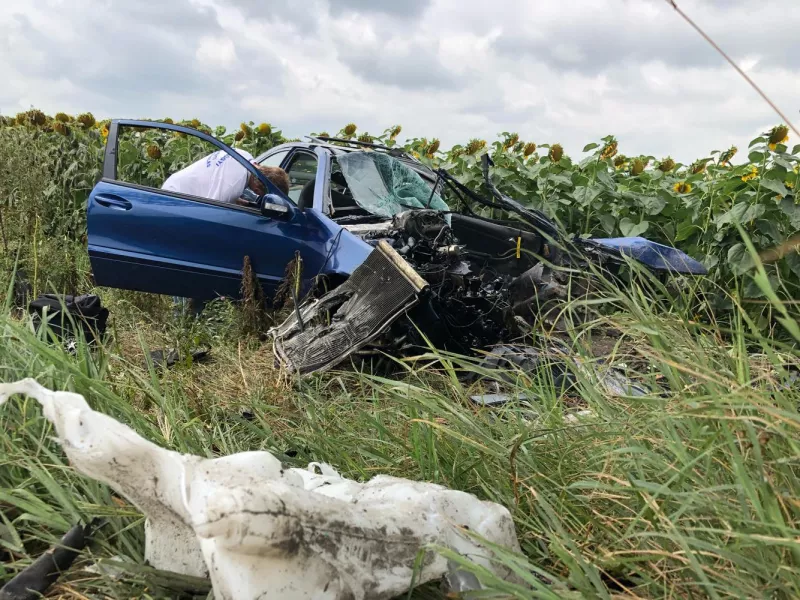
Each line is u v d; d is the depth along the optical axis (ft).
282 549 4.25
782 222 20.88
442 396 8.93
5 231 21.15
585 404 9.28
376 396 10.19
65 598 5.42
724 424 5.08
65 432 4.74
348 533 4.66
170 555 5.32
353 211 18.37
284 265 16.99
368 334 12.80
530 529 6.55
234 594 4.27
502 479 7.22
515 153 32.22
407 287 12.82
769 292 3.80
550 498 6.59
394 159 19.57
